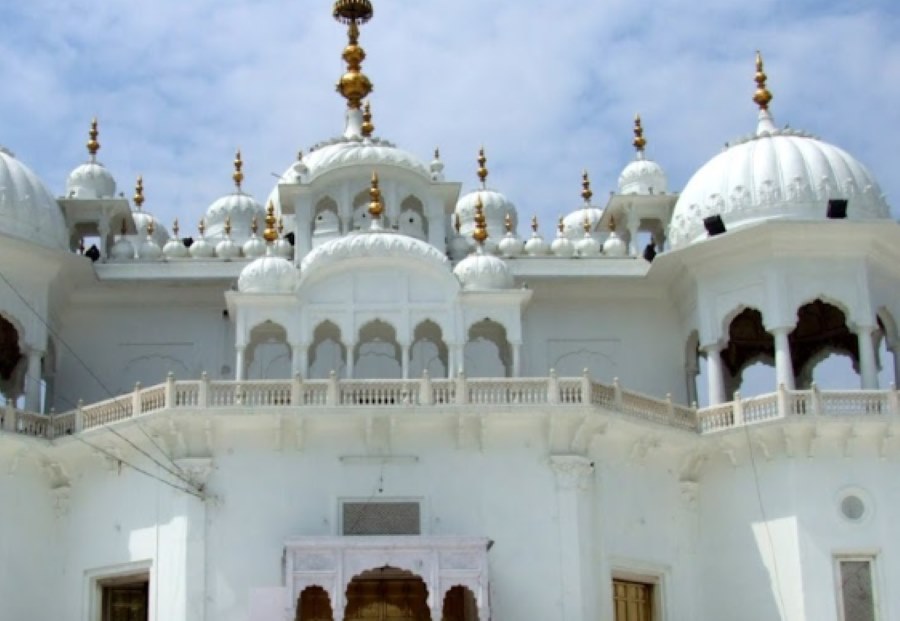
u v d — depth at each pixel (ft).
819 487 98.37
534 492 94.68
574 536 93.71
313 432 94.84
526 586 92.89
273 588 88.02
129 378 109.50
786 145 108.47
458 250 114.83
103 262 110.93
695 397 110.52
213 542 92.48
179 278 109.81
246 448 94.38
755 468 100.53
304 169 116.16
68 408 108.58
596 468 97.35
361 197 113.19
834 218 103.24
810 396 98.94
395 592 94.12
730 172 108.06
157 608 92.68
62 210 116.47
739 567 99.91
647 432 99.04
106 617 98.37
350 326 98.58
